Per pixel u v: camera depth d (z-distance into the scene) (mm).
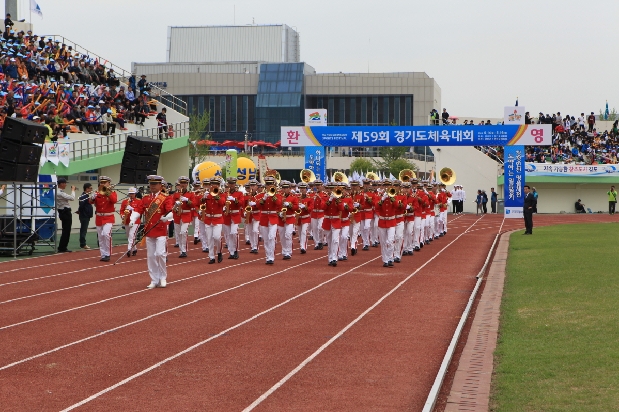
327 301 15859
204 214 22984
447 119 66000
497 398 8602
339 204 22422
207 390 9344
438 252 27391
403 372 10203
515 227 42062
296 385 9570
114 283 18531
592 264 19828
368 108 99750
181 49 115750
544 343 11078
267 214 22844
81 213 27516
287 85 98000
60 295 16609
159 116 44844
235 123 99062
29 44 39156
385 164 80500
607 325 11906
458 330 12773
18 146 23875
